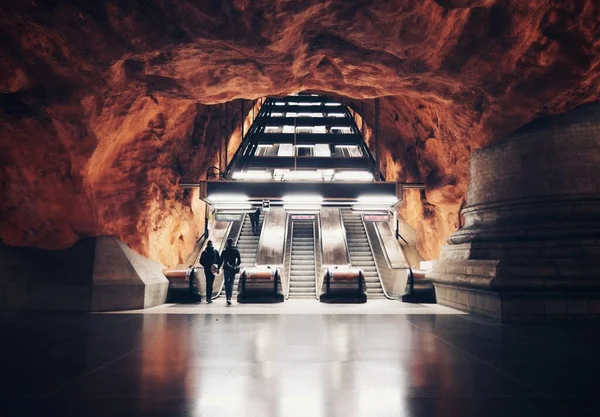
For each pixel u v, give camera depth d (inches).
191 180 649.6
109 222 469.4
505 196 389.1
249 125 1008.9
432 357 206.1
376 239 702.5
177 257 634.8
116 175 465.1
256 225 731.4
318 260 631.2
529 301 322.3
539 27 306.8
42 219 399.9
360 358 203.9
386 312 391.5
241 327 301.7
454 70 351.6
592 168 353.1
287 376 173.0
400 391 154.0
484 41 324.2
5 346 233.8
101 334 273.0
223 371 180.7
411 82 384.8
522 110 365.4
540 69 332.2
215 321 332.8
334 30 314.5
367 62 354.6
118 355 211.0
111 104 376.8
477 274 360.5
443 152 560.4
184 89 380.8
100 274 406.3
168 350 222.7
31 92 341.1
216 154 743.1
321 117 1080.2
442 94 397.7
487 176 409.7
